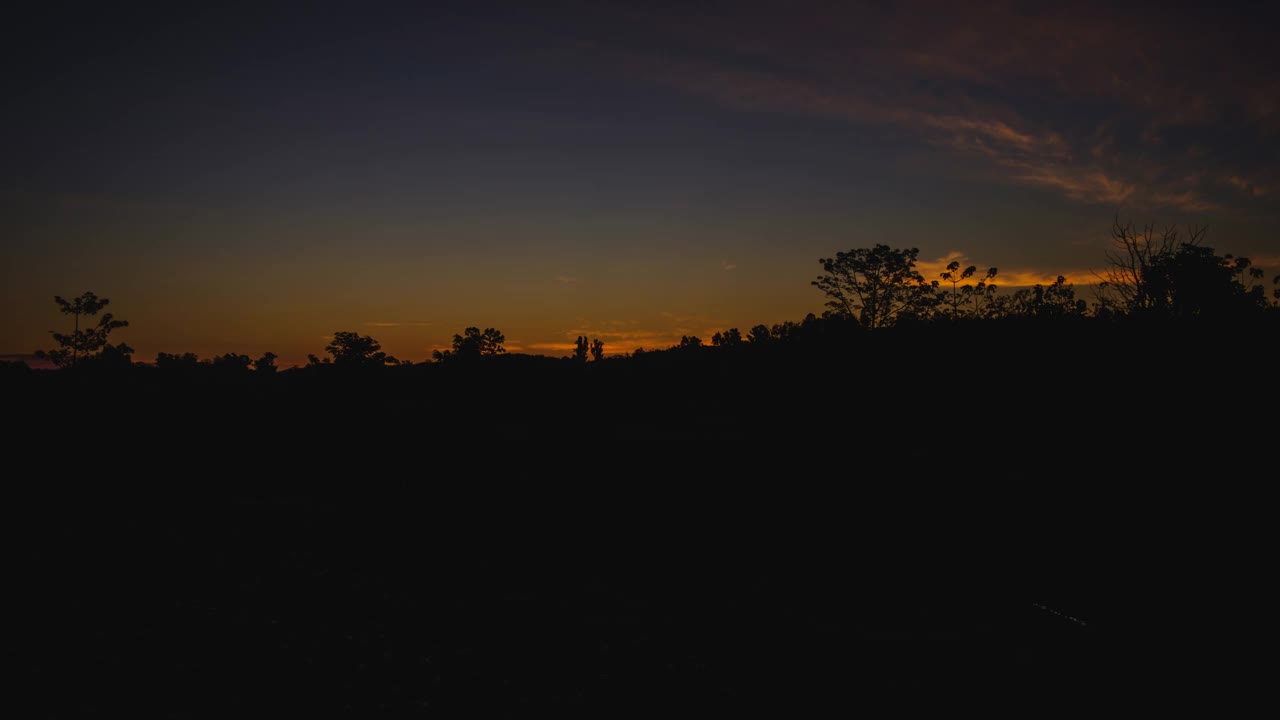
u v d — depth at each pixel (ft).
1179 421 85.97
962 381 132.05
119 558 56.08
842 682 40.45
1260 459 75.82
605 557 67.82
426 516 83.10
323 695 34.09
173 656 37.40
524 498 95.86
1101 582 56.59
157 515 74.49
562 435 151.23
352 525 76.02
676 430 154.51
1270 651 42.57
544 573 61.62
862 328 151.33
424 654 40.63
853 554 69.10
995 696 38.88
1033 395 114.11
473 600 52.13
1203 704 37.32
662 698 36.94
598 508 89.61
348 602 49.19
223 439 134.82
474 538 73.41
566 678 38.73
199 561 56.95
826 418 143.43
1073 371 106.93
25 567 51.70
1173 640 45.29
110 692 32.58
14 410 130.82
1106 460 88.84
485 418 175.32
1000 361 125.49
